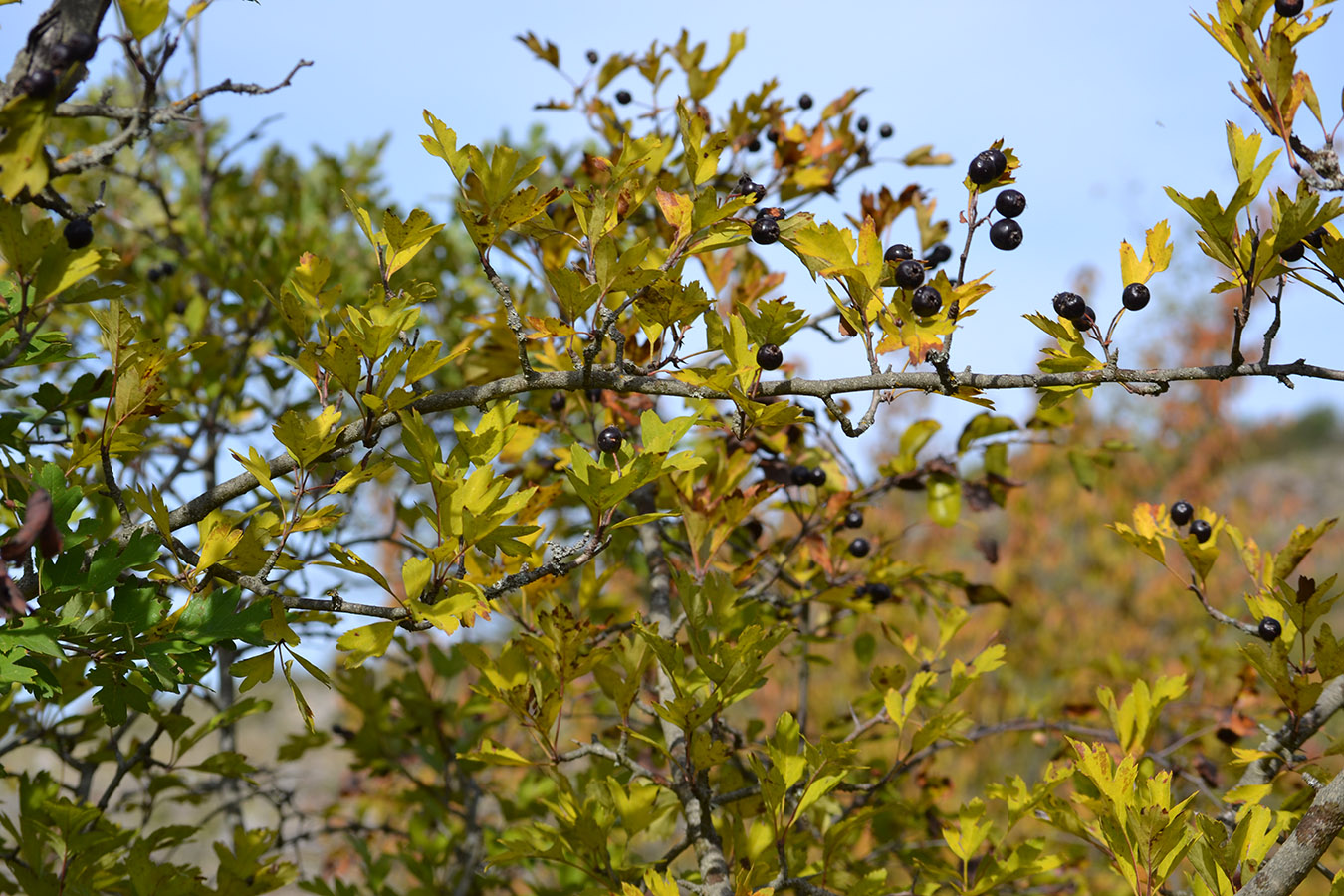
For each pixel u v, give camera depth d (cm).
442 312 554
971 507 394
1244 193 182
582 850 255
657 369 216
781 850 236
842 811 353
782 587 424
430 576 188
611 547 366
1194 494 1028
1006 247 198
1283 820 225
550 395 350
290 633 183
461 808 467
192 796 374
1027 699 536
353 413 236
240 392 463
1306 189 179
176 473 425
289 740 400
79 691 288
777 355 200
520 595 309
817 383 200
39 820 271
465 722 436
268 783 424
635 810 251
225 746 438
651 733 324
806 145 400
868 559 391
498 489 189
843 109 407
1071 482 1009
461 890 397
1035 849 251
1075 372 196
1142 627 912
